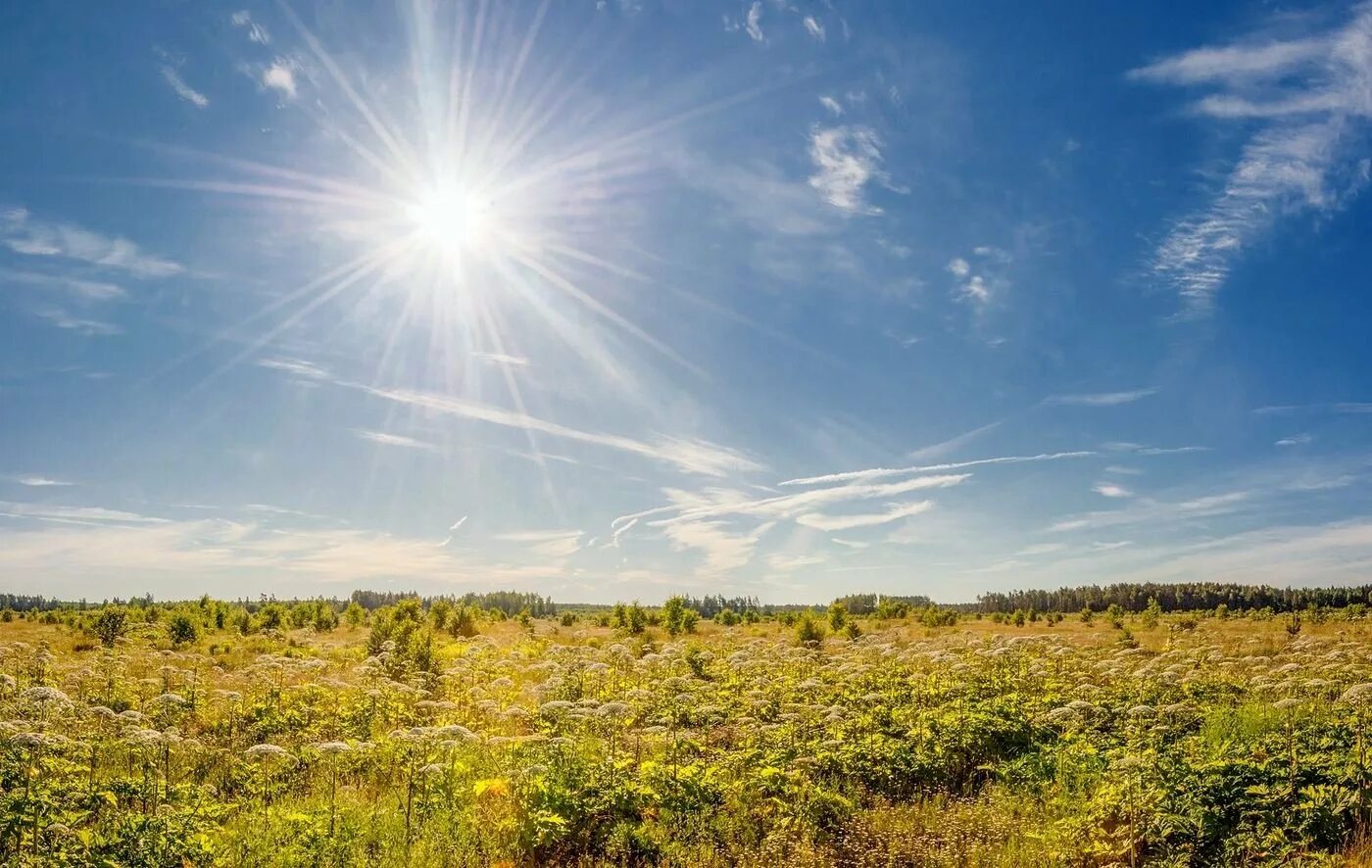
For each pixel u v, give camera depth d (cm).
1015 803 1192
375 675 2267
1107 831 1032
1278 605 9381
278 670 2342
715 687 2134
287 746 1463
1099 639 4172
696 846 1021
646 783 1158
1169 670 2233
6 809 828
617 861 996
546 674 2483
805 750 1390
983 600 13512
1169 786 1054
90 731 1420
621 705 1430
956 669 2331
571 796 1075
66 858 781
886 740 1440
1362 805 985
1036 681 2170
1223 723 1553
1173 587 11588
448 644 3612
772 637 4519
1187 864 932
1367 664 2375
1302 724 1482
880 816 1145
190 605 4872
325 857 918
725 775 1245
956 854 1015
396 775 1253
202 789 1085
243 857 903
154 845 828
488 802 1115
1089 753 1353
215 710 1717
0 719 1422
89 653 2914
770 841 1034
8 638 3753
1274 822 970
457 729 1277
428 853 953
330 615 5278
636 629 4866
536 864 984
